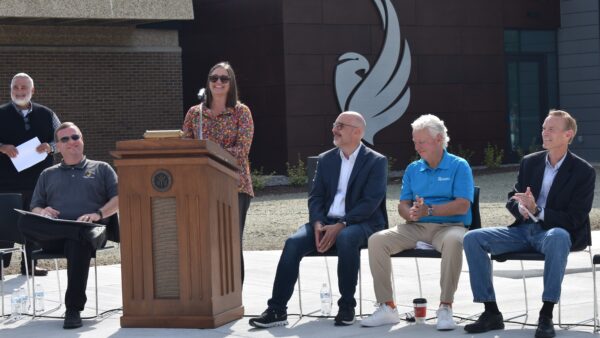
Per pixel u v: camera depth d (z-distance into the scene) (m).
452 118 29.12
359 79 27.47
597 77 31.06
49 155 11.96
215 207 8.30
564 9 31.61
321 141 26.94
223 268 8.52
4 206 9.93
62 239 8.89
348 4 27.22
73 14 22.64
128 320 8.40
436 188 8.73
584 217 8.09
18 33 24.78
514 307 9.20
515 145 30.95
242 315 8.90
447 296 8.23
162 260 8.33
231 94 9.36
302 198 22.38
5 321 9.14
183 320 8.30
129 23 25.11
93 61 25.70
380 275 8.49
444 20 28.89
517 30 30.89
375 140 27.78
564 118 8.20
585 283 10.42
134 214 8.30
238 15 27.55
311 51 26.70
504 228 8.23
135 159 8.20
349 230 8.62
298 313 9.13
